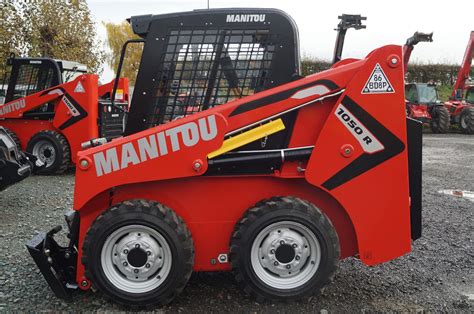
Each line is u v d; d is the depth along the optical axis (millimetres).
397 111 3297
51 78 9703
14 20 17281
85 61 19500
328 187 3344
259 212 3295
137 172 3314
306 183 3500
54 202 6918
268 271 3387
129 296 3311
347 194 3350
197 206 3482
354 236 3533
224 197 3484
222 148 3318
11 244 4918
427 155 13336
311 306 3469
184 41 3584
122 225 3277
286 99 3307
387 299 3660
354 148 3312
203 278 3953
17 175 6406
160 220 3270
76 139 9250
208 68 3598
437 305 3578
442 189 8359
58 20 18172
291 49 3523
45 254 3350
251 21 3543
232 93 3605
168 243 3285
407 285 3951
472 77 30562
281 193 3504
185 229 3342
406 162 3346
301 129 3410
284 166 3420
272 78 3553
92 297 3562
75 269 3602
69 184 8359
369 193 3354
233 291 3699
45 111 9547
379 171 3342
